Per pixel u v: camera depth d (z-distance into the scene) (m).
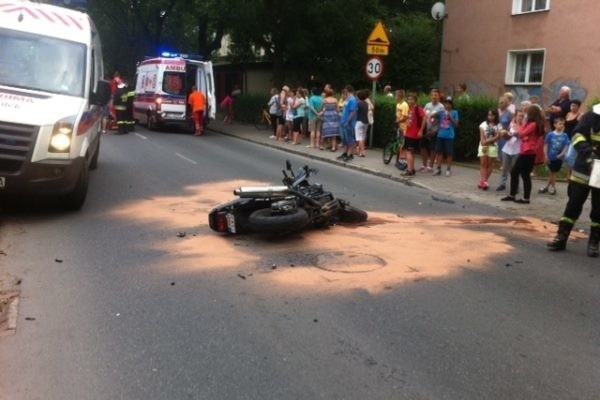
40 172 7.97
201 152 16.92
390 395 3.86
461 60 23.78
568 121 12.09
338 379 4.05
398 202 10.59
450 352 4.50
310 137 20.44
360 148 16.52
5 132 7.80
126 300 5.41
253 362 4.27
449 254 7.14
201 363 4.25
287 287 5.80
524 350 4.57
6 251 6.82
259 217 7.30
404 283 6.02
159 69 23.25
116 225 8.12
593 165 6.94
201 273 6.18
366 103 16.31
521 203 10.66
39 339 4.59
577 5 18.88
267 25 27.48
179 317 5.05
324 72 30.28
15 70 8.98
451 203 10.65
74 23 9.92
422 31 33.12
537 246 7.70
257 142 20.72
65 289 5.67
